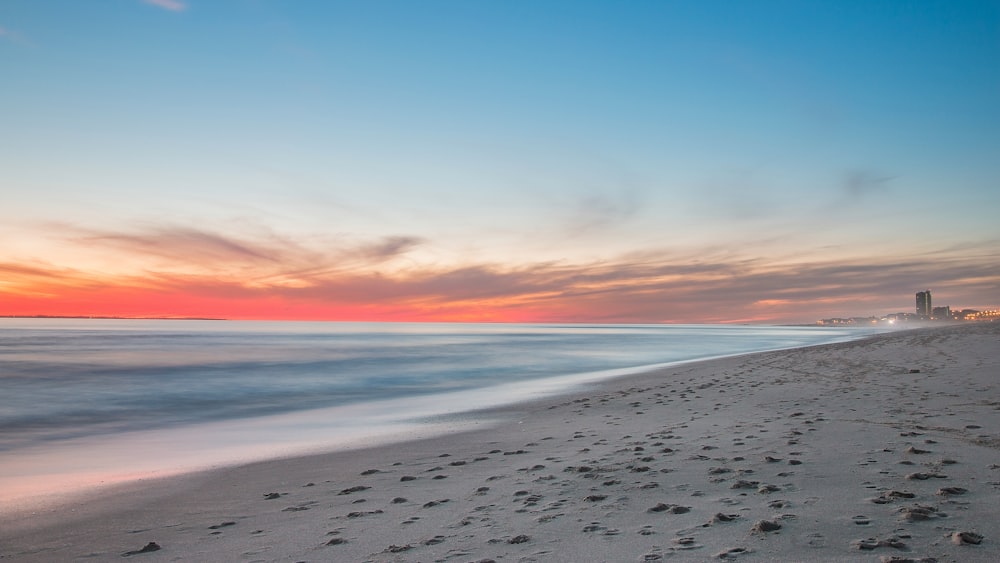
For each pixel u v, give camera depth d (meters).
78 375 32.09
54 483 9.97
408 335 133.75
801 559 4.32
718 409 14.34
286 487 8.90
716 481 7.09
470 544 5.38
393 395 24.30
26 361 41.00
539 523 5.88
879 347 36.09
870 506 5.57
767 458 8.07
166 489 9.27
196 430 16.25
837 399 14.50
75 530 7.20
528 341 91.88
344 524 6.46
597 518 5.90
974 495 5.76
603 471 8.16
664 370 32.12
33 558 6.18
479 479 8.37
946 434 9.17
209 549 5.96
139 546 6.36
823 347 44.16
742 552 4.57
